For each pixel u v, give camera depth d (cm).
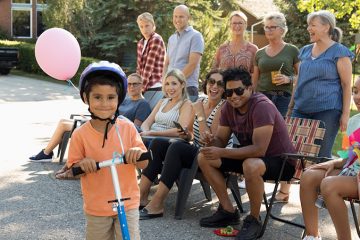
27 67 2378
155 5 2100
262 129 421
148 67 721
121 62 2228
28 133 908
